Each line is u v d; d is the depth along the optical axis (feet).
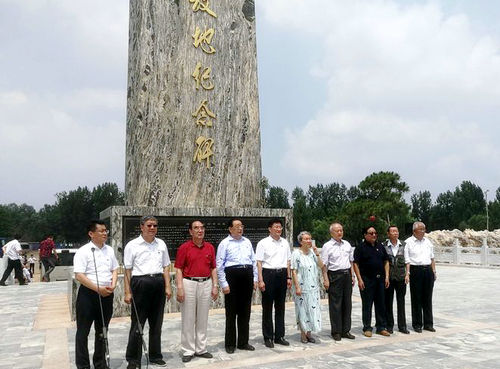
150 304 19.20
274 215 35.96
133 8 36.47
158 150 34.45
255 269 21.94
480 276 59.57
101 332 18.28
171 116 34.99
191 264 20.24
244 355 20.61
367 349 21.57
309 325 22.63
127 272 19.06
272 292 22.15
